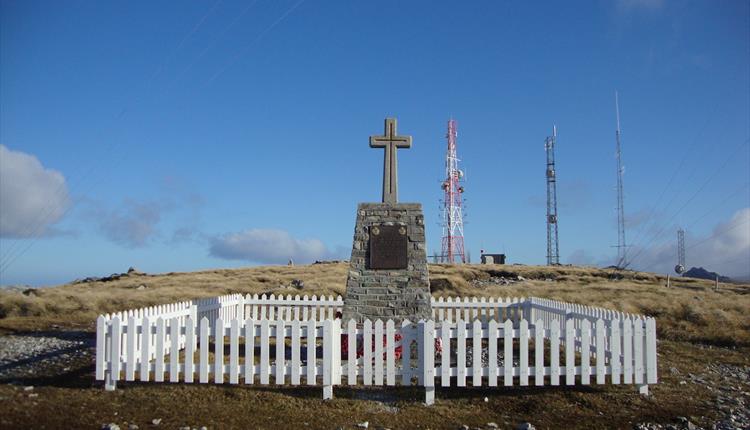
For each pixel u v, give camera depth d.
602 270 50.28
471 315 18.69
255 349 13.98
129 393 9.45
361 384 10.26
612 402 9.46
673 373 11.59
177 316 13.07
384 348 12.80
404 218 13.92
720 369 12.27
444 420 8.63
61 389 9.62
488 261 58.19
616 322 10.06
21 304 20.98
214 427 8.00
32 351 12.90
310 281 33.47
